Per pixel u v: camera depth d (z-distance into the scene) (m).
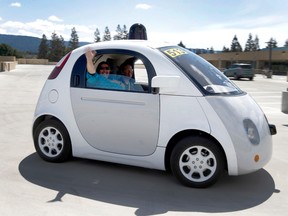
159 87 4.35
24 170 4.92
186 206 3.89
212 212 3.76
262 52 66.06
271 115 10.58
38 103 5.33
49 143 5.28
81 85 4.98
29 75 28.89
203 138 4.31
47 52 119.00
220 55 79.88
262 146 4.39
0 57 60.94
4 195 4.05
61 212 3.66
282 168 5.30
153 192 4.27
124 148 4.77
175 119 4.40
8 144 6.31
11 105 11.18
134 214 3.66
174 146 4.52
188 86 4.41
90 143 4.99
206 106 4.30
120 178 4.71
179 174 4.44
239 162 4.21
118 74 4.94
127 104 4.66
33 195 4.08
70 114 5.05
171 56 4.69
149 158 4.63
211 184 4.37
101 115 4.83
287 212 3.81
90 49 5.02
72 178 4.67
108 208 3.79
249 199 4.13
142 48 4.76
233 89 4.80
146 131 4.57
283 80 36.38
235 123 4.25
